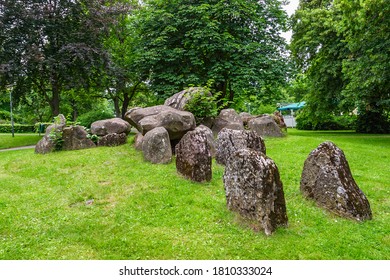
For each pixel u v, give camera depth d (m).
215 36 15.14
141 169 7.42
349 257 3.75
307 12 20.03
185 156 6.73
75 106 32.69
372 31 12.47
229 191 5.06
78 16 17.67
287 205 5.30
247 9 16.20
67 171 7.66
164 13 15.98
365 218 4.77
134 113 9.96
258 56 16.30
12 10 15.68
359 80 13.09
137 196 5.75
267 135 12.71
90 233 4.44
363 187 6.28
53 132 9.90
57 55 16.42
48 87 22.47
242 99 21.09
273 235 4.24
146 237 4.24
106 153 9.12
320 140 11.76
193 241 4.12
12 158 9.62
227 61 16.27
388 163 8.38
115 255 3.86
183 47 16.98
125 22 21.72
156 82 17.45
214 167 7.59
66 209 5.38
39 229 4.59
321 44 19.11
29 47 15.65
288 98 48.31
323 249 3.91
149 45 17.02
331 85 19.41
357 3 12.66
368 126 21.28
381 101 17.66
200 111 10.52
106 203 5.62
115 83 19.47
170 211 5.12
